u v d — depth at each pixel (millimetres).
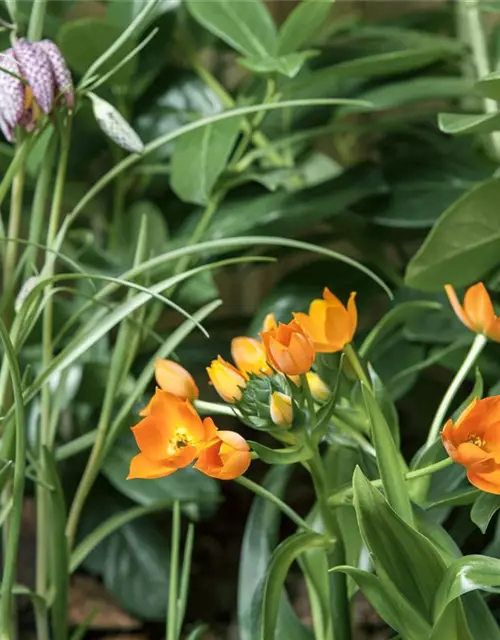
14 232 706
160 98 963
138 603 877
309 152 1047
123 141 667
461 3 936
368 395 634
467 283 787
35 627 895
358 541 700
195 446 614
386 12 1262
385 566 622
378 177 872
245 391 632
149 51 903
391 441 635
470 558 618
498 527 729
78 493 755
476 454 595
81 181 945
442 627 627
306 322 662
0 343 751
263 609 656
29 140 665
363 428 672
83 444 790
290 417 623
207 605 932
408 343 836
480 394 654
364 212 863
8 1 679
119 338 741
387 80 914
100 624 901
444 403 665
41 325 846
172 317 1063
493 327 654
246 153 943
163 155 950
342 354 645
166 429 626
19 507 642
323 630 706
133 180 975
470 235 753
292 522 992
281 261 1248
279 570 656
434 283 780
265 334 625
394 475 633
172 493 847
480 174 859
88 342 667
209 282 891
